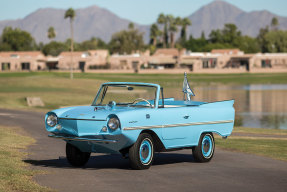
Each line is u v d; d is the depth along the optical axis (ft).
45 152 53.26
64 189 32.14
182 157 50.26
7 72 506.07
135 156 39.32
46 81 320.70
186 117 43.04
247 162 47.19
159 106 43.21
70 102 198.18
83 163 42.73
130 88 43.47
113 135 37.42
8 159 44.42
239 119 146.72
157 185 34.01
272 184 35.40
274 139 77.36
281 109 184.24
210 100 221.87
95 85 308.81
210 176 38.14
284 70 537.65
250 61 551.18
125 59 570.46
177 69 515.91
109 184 34.04
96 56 573.33
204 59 556.92
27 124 92.58
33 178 35.73
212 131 46.03
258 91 307.37
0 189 31.32
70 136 39.99
